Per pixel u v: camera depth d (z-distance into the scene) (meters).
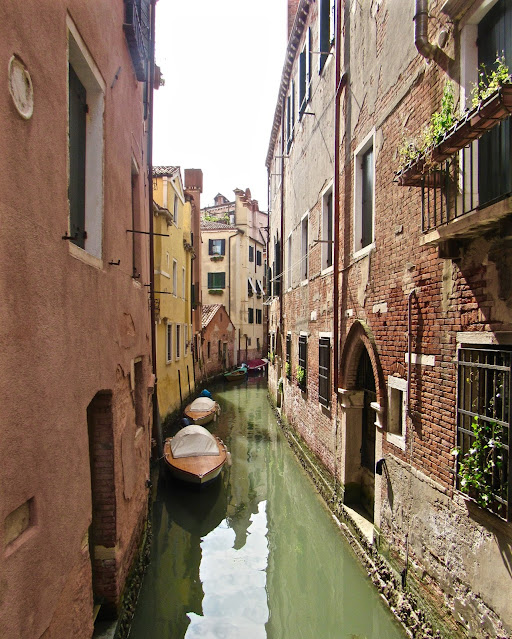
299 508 9.14
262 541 7.89
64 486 2.88
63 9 2.94
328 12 9.24
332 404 8.03
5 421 2.10
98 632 4.22
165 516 8.83
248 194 35.44
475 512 3.68
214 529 8.38
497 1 3.58
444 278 4.21
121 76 4.98
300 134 11.90
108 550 4.45
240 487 10.41
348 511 6.96
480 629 3.59
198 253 21.97
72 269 3.11
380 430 5.78
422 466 4.60
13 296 2.20
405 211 5.05
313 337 9.88
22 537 2.29
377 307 5.90
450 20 4.04
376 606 5.41
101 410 4.41
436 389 4.35
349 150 7.21
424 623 4.42
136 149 6.27
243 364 30.78
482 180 3.70
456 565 3.95
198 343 22.03
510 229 3.18
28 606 2.31
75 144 3.80
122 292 4.94
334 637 5.29
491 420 3.43
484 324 3.60
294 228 12.90
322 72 9.31
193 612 5.87
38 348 2.49
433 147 3.51
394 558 5.19
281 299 15.48
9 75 2.16
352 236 7.01
